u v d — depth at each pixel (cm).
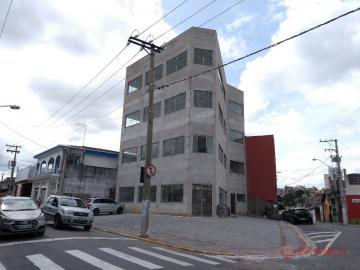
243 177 4656
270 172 4603
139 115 4159
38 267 879
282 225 2878
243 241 1692
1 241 1317
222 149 3878
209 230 2080
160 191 3484
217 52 3625
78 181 4350
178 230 2034
